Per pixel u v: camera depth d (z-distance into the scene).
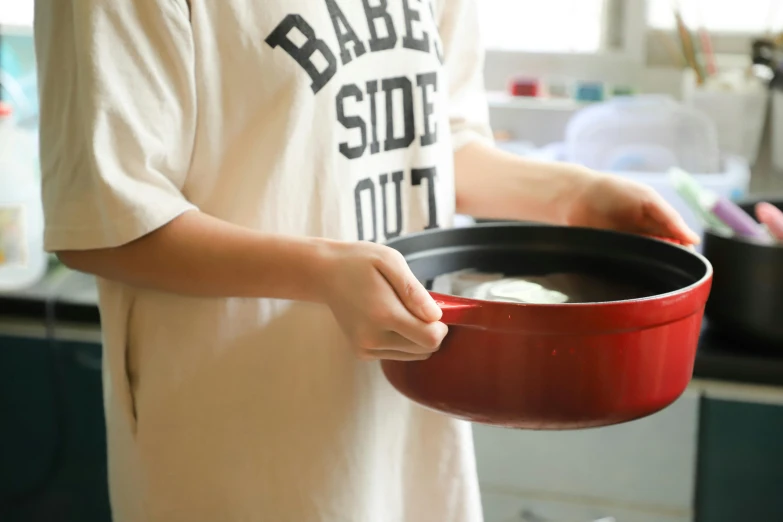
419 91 0.89
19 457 1.46
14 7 1.67
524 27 2.01
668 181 1.56
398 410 0.91
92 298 1.38
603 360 0.64
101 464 1.44
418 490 0.96
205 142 0.78
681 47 1.90
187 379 0.82
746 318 1.15
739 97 1.79
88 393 1.41
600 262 0.84
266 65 0.77
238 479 0.85
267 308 0.82
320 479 0.85
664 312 0.65
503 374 0.65
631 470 1.32
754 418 1.22
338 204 0.83
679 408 1.26
